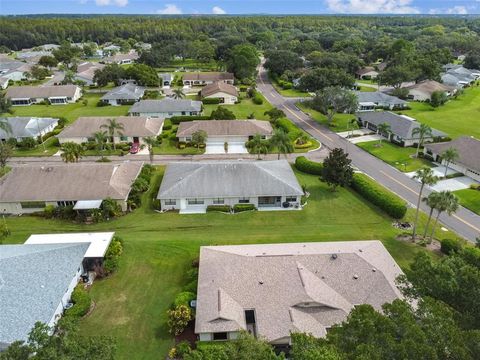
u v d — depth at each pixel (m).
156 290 46.62
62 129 102.38
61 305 42.28
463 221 61.72
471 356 22.69
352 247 50.41
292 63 175.25
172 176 69.50
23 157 87.38
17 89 136.62
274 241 56.03
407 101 137.75
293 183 67.69
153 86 155.12
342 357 22.75
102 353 26.50
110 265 49.06
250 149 88.50
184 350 37.34
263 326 38.34
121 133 92.12
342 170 67.56
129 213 64.19
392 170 80.75
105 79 151.88
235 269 44.72
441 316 25.38
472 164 76.00
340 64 178.62
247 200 66.06
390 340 22.75
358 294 42.53
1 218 62.72
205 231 59.19
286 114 121.56
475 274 31.02
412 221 61.72
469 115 120.00
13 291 40.12
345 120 115.06
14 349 26.03
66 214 62.12
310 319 39.25
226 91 133.75
